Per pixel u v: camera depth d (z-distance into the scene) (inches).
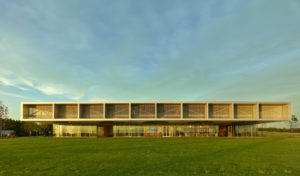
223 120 1451.8
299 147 771.4
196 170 380.8
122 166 416.8
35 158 529.0
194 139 1253.7
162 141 1081.4
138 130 1701.5
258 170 380.8
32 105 1537.9
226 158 509.7
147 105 1501.0
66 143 985.5
